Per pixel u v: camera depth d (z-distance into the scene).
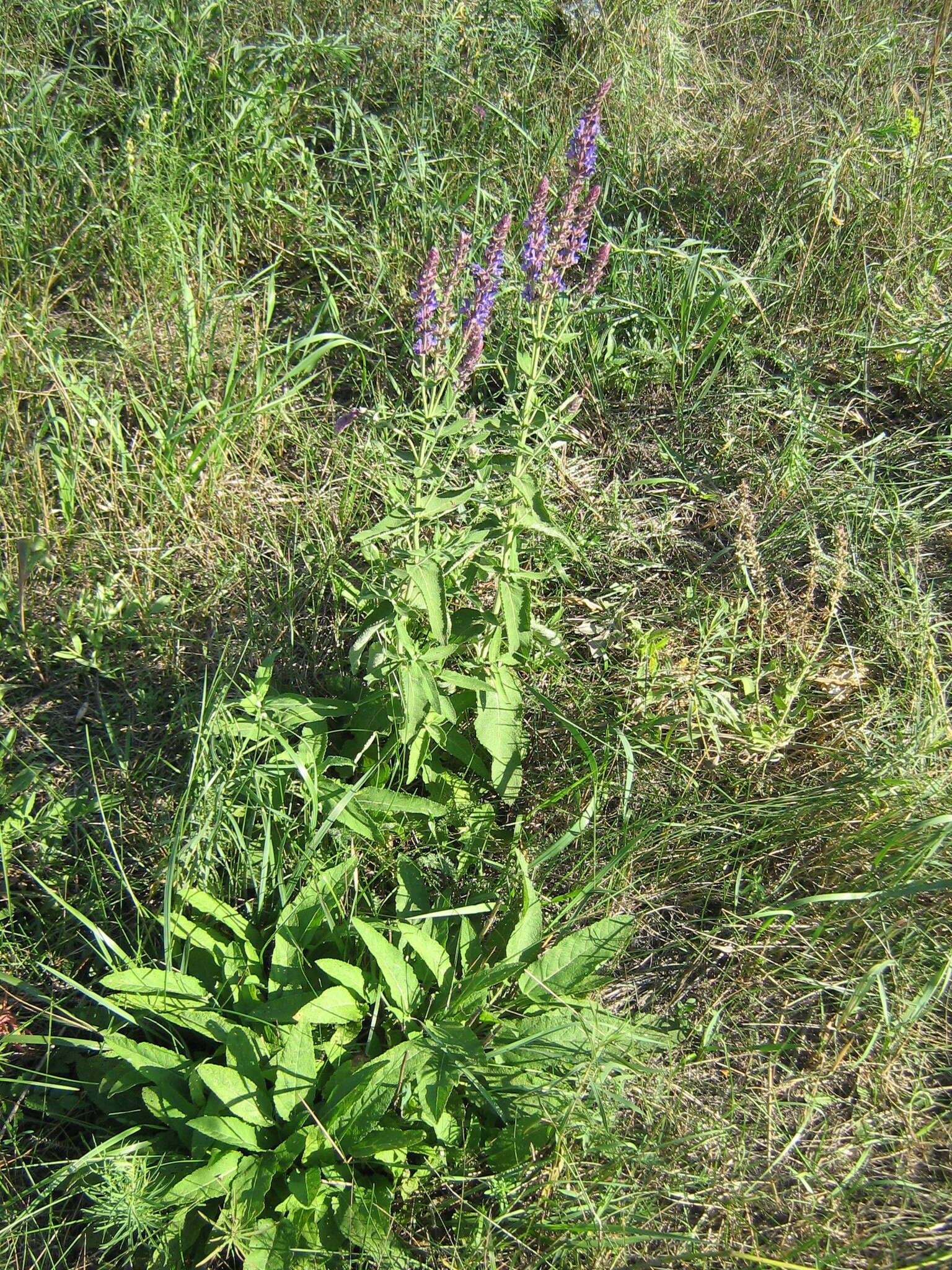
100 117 1.45
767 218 1.40
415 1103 0.70
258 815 0.83
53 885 0.82
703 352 1.22
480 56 1.57
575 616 1.04
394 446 1.11
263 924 0.81
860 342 1.28
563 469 1.12
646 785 0.91
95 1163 0.69
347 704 0.88
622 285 1.28
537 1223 0.68
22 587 0.92
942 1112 0.75
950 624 1.03
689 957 0.83
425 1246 0.67
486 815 0.88
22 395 1.11
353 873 0.81
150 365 1.18
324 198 1.37
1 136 1.32
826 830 0.86
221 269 1.28
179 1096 0.70
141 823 0.86
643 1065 0.75
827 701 0.96
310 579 1.02
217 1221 0.67
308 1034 0.71
